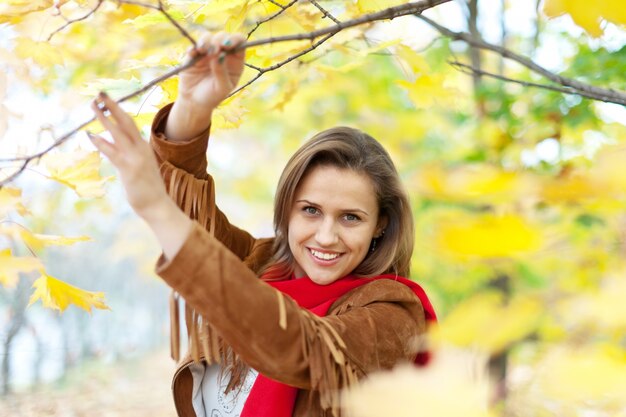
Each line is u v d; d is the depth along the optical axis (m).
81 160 1.33
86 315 8.52
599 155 0.72
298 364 0.99
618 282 0.65
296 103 5.31
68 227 6.59
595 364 0.60
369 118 5.19
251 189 8.12
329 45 1.80
